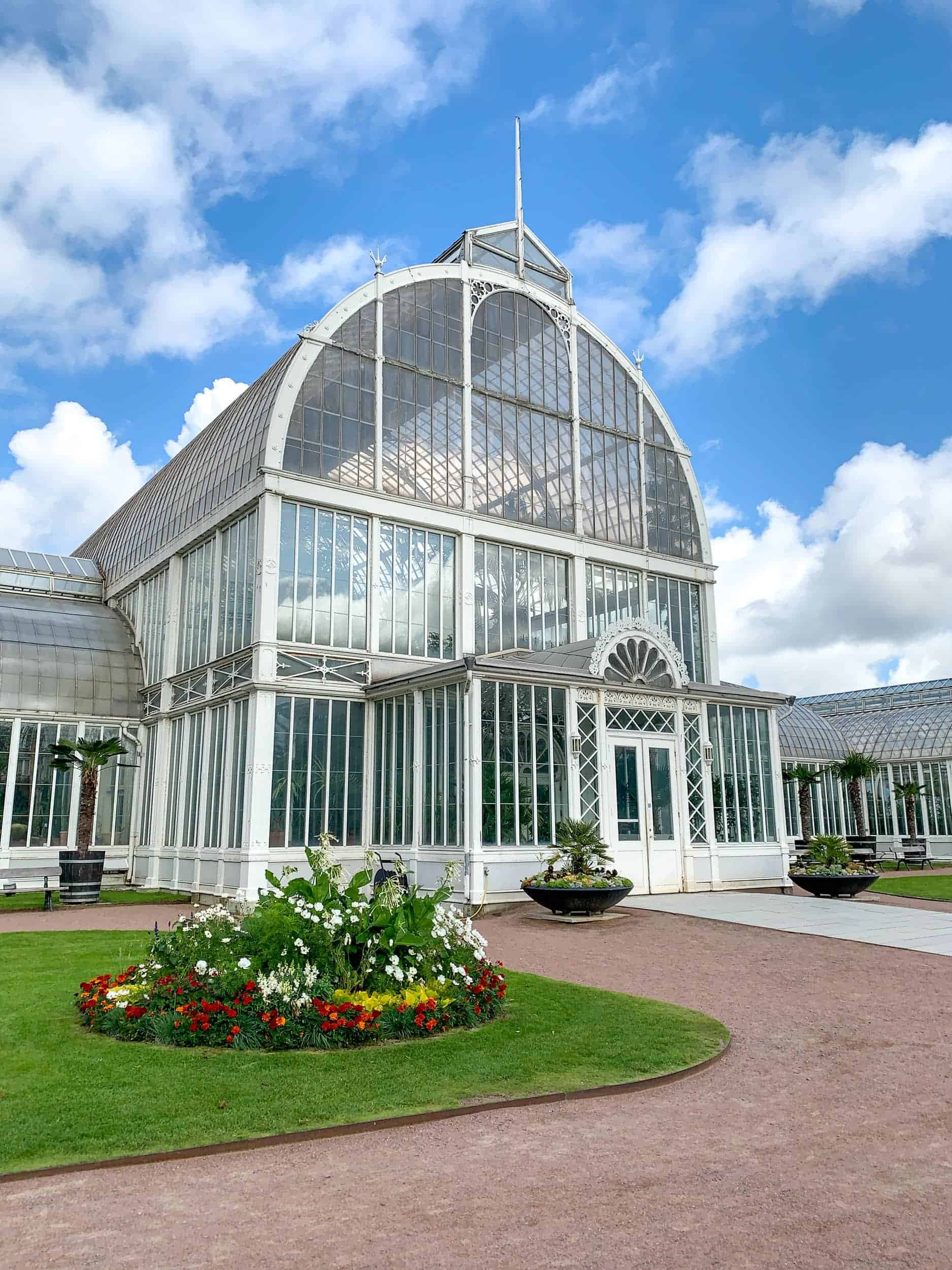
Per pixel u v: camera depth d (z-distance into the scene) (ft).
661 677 75.97
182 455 106.01
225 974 29.53
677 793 75.46
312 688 72.59
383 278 84.28
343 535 77.56
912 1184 18.60
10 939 51.21
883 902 68.13
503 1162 19.60
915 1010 34.55
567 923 56.29
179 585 91.15
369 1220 16.72
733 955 45.80
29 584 113.09
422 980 32.37
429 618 81.05
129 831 92.79
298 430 76.18
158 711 90.33
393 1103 22.79
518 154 100.17
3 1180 18.44
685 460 106.22
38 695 91.56
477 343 90.68
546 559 91.20
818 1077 26.25
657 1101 24.03
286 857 69.41
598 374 100.94
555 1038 29.07
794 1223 16.71
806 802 138.21
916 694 179.52
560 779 68.49
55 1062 25.89
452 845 64.69
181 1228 16.43
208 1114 21.88
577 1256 15.37
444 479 84.38
